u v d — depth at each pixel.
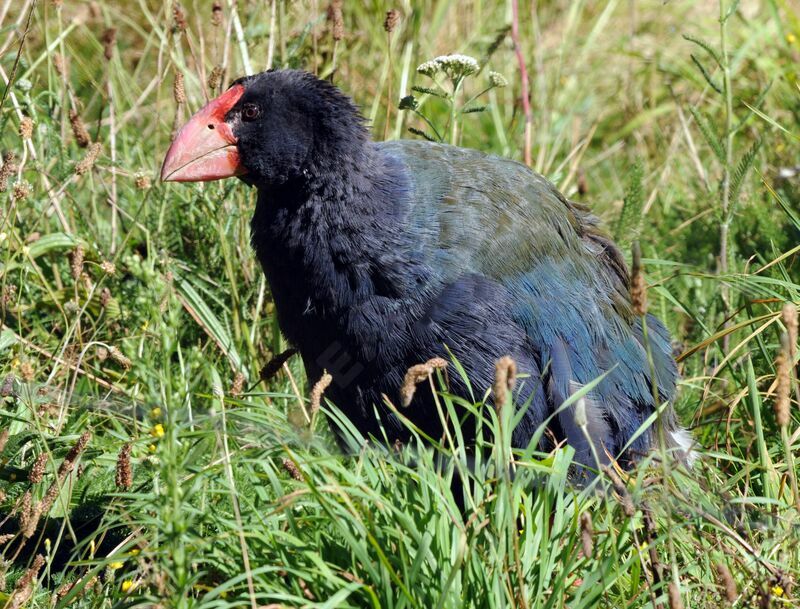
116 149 10.89
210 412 7.12
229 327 8.90
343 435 7.51
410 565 5.96
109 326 8.84
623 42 14.71
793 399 7.97
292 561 6.14
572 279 7.87
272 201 7.72
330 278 7.43
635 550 6.43
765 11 14.81
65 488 7.28
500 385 5.46
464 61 8.73
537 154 12.38
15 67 8.60
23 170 9.12
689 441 8.30
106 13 11.80
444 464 7.05
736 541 6.44
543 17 14.99
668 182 11.62
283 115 7.49
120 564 6.62
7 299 8.52
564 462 6.54
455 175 7.74
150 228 9.52
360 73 12.38
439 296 7.30
